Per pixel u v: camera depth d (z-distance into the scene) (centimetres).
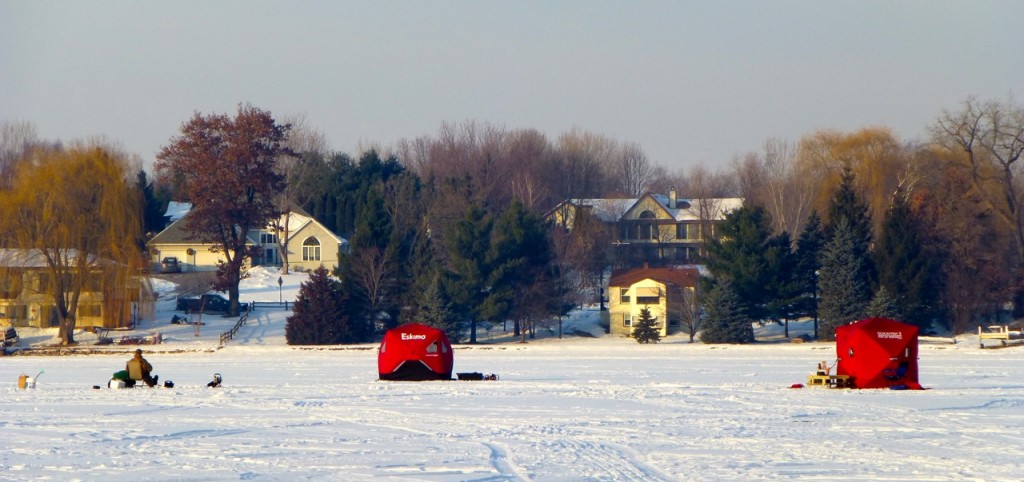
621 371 16888
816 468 7394
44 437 8906
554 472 7294
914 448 8194
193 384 14988
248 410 10775
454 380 14525
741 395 11981
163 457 7894
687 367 17712
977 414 10175
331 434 9056
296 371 17388
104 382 15838
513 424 9631
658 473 7244
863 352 12788
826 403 11150
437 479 7081
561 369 17488
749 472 7262
